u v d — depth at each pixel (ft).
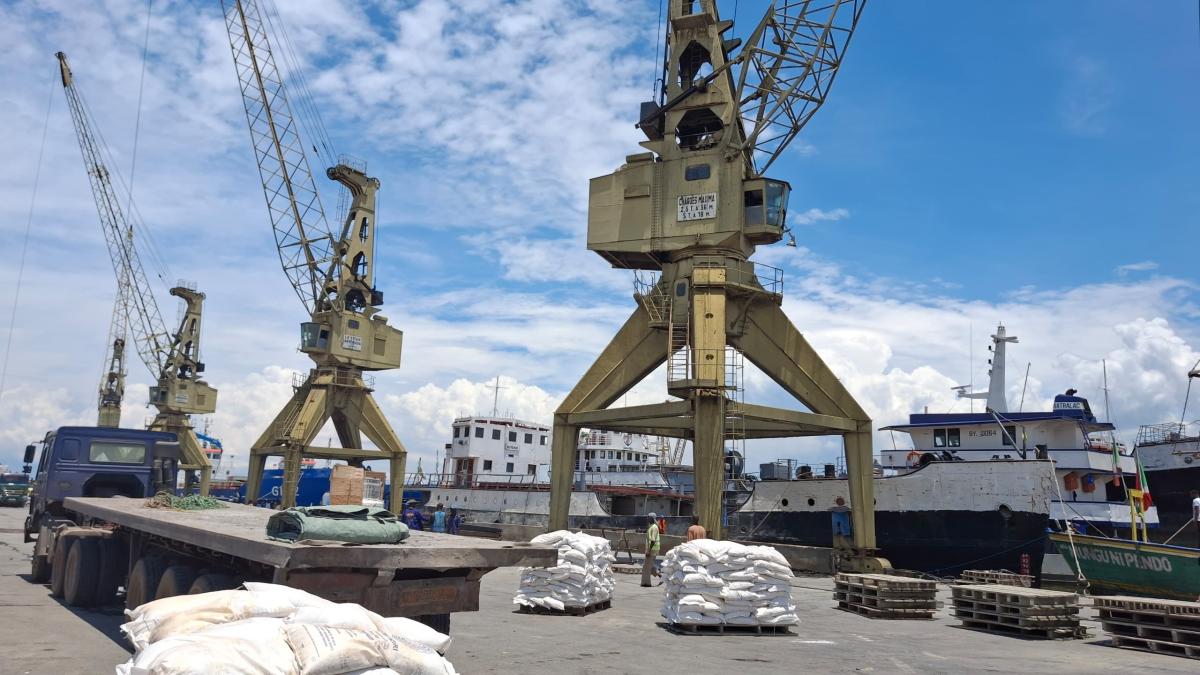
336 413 202.69
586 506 162.61
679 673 38.24
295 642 20.27
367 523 31.14
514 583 83.97
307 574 28.27
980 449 122.01
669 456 250.16
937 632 56.70
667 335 110.42
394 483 193.57
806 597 81.25
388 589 30.12
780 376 111.14
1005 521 103.76
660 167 113.39
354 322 196.75
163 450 71.87
